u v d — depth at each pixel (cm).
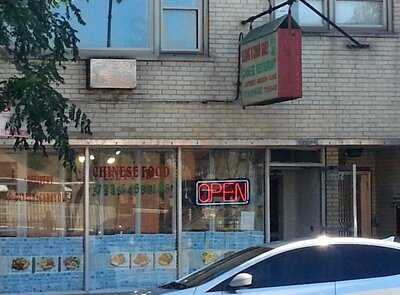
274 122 1356
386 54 1398
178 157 1355
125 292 1314
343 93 1380
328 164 1430
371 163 1530
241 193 1386
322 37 1380
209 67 1345
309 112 1369
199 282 820
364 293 814
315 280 815
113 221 1337
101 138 1300
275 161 1419
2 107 836
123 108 1312
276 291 800
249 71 1288
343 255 833
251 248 878
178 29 1359
